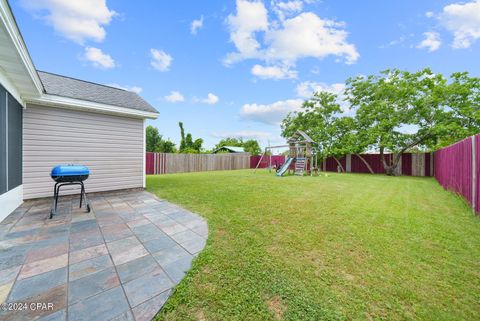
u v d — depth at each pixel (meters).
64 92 4.67
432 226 2.96
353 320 1.30
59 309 1.35
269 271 1.81
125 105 5.42
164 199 4.65
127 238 2.53
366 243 2.39
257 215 3.45
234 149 21.62
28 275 1.73
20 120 4.04
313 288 1.59
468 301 1.47
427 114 10.39
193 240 2.47
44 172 4.51
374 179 9.31
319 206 4.05
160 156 12.12
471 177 3.98
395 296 1.51
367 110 12.31
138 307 1.38
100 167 5.27
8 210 3.38
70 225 2.97
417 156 11.70
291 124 16.78
